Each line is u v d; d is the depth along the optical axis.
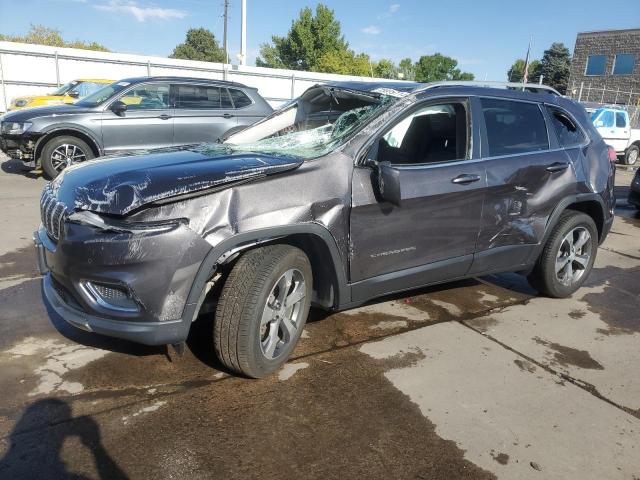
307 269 3.29
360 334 3.92
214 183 2.81
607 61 36.44
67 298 3.00
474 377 3.41
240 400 3.00
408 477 2.50
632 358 3.80
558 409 3.11
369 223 3.39
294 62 46.72
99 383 3.08
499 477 2.54
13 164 11.16
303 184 3.11
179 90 9.50
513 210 4.16
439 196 3.67
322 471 2.50
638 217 9.50
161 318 2.75
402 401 3.09
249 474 2.45
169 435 2.67
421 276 3.80
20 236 5.87
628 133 18.25
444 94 3.82
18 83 19.69
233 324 2.96
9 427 2.66
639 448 2.80
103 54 20.77
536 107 4.45
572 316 4.52
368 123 3.47
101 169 3.08
